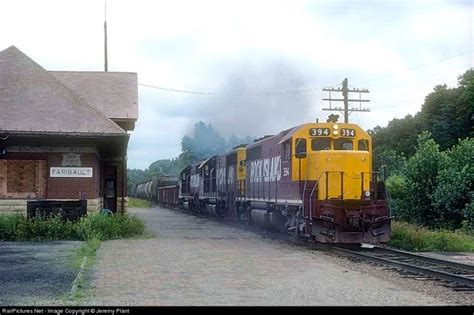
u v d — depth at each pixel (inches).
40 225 800.9
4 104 877.8
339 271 530.0
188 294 410.3
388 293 420.5
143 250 695.7
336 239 734.5
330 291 424.5
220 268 542.3
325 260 617.0
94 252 658.2
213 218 1519.4
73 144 879.7
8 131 823.1
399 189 1240.8
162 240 836.6
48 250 663.1
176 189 2271.2
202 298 395.9
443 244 805.2
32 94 904.9
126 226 890.1
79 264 542.0
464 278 478.3
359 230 740.0
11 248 684.1
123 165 1176.8
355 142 818.8
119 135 853.8
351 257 658.8
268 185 962.1
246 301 386.6
